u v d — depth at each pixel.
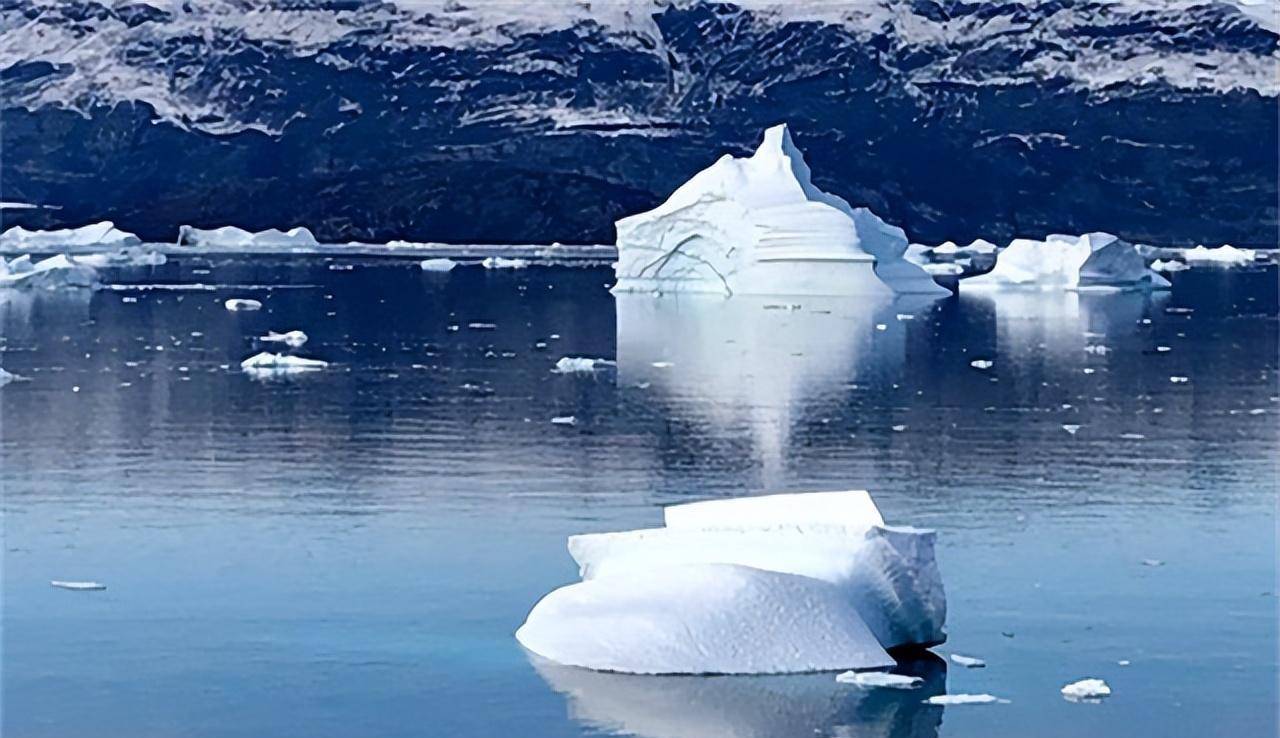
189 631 15.44
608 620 14.58
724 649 14.12
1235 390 32.56
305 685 13.98
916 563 14.80
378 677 14.14
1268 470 23.31
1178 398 31.28
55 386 32.50
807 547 15.00
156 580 17.14
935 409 29.61
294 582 17.05
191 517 20.03
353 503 20.89
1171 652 14.95
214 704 13.61
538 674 14.11
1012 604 16.39
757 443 25.69
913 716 13.30
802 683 13.86
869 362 37.34
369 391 31.86
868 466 23.70
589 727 13.04
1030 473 23.11
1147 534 19.30
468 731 12.99
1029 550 18.53
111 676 14.26
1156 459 24.25
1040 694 13.87
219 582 17.06
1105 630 15.57
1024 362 37.53
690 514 15.59
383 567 17.62
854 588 14.71
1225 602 16.47
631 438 26.09
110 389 32.06
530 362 37.25
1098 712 13.49
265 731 13.05
